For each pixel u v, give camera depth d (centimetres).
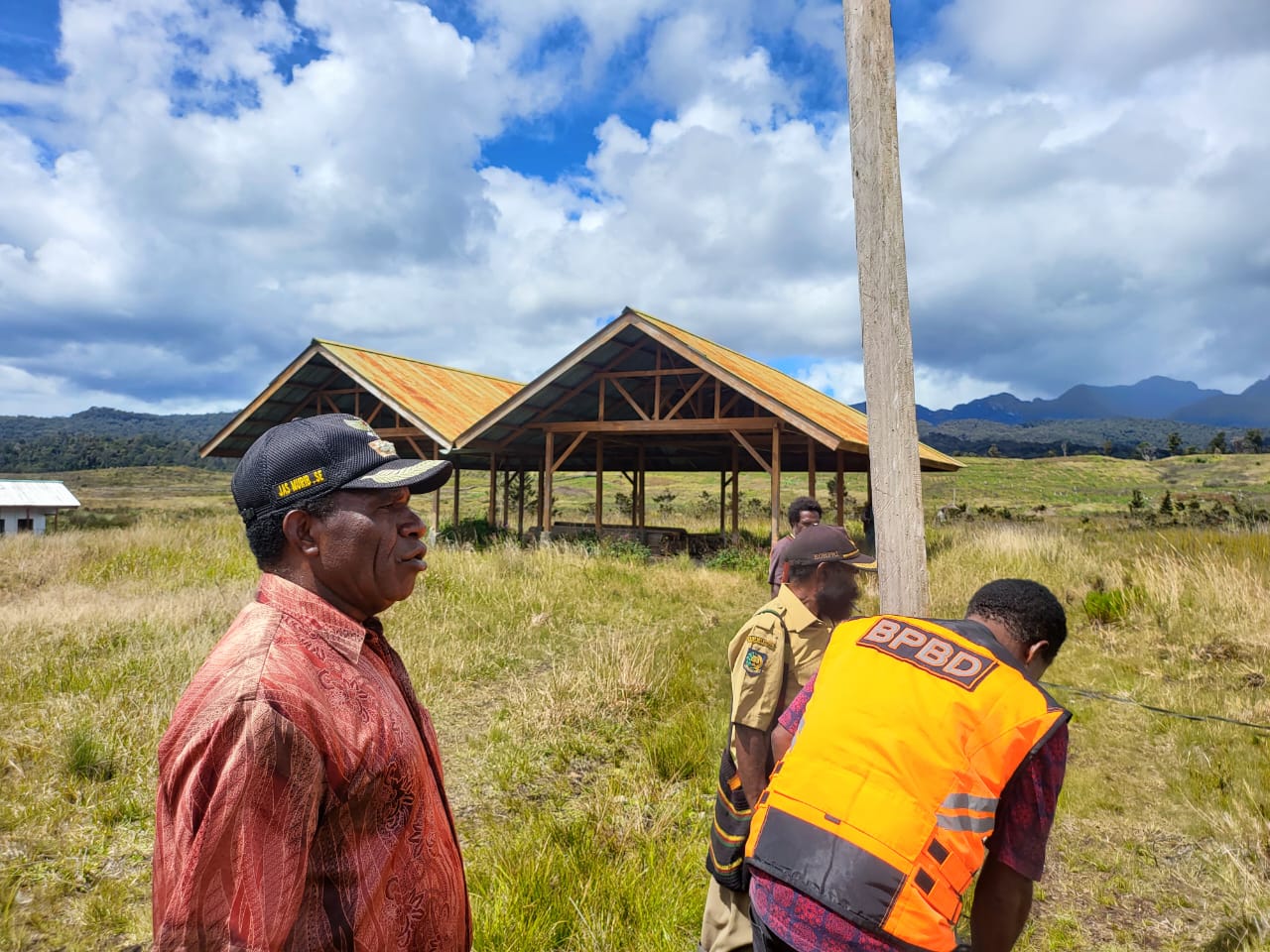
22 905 344
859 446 1336
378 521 131
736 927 260
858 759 182
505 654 769
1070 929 353
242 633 117
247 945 97
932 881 168
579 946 321
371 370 1748
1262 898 362
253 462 130
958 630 203
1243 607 815
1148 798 478
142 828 416
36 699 575
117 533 1377
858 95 345
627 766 520
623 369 1630
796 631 259
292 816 102
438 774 141
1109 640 798
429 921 122
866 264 342
